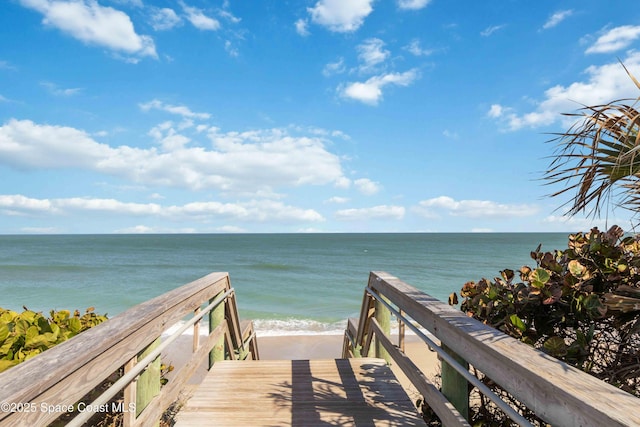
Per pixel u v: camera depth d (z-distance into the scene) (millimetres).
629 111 1217
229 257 50125
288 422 2346
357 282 26469
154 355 1938
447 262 41438
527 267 2176
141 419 1808
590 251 1908
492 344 1247
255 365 3316
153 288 22719
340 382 2938
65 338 2363
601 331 1713
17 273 30562
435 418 2291
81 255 53594
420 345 9500
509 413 1162
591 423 788
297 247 75500
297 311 17125
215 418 2398
